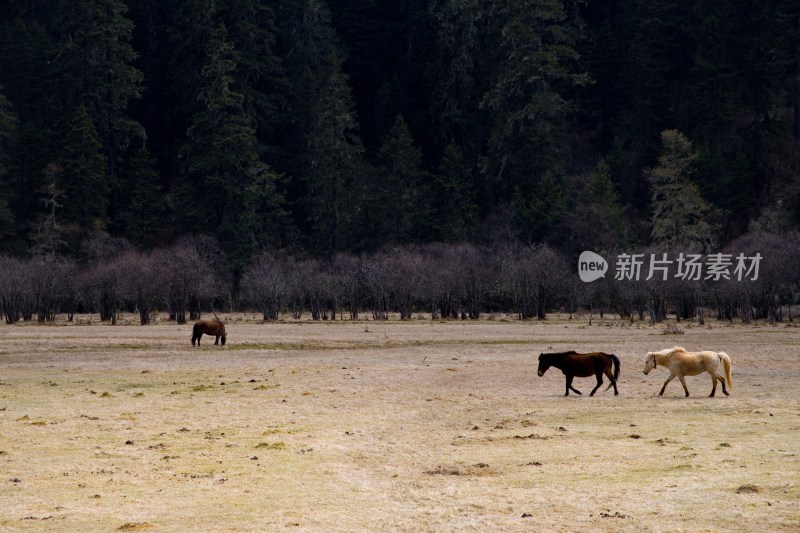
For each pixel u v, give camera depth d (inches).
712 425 963.3
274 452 835.4
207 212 6254.9
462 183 6343.5
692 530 572.4
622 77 7116.1
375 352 2146.9
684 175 5595.5
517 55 6555.1
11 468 765.9
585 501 647.1
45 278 4040.4
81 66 6781.5
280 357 1994.3
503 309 5182.1
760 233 4515.3
